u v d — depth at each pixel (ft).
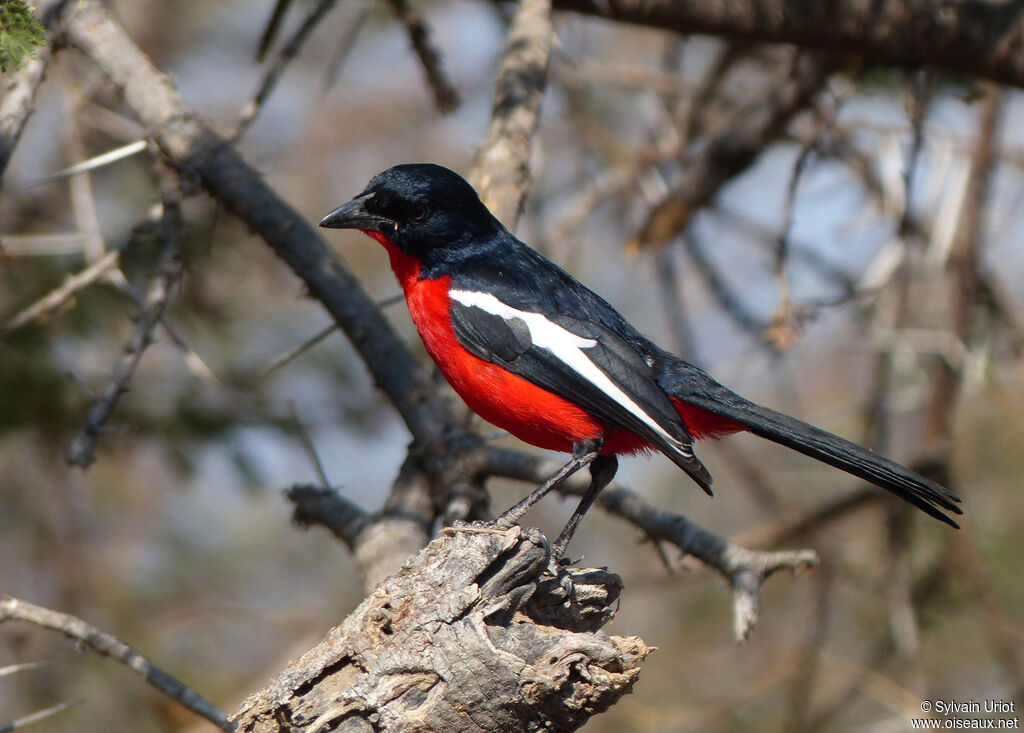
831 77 35.65
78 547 42.65
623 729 41.96
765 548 37.01
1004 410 40.60
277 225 26.45
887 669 39.14
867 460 24.22
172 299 36.81
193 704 20.12
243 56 50.88
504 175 27.32
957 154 36.91
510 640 16.46
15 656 39.06
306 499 24.72
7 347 34.17
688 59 52.75
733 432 26.35
